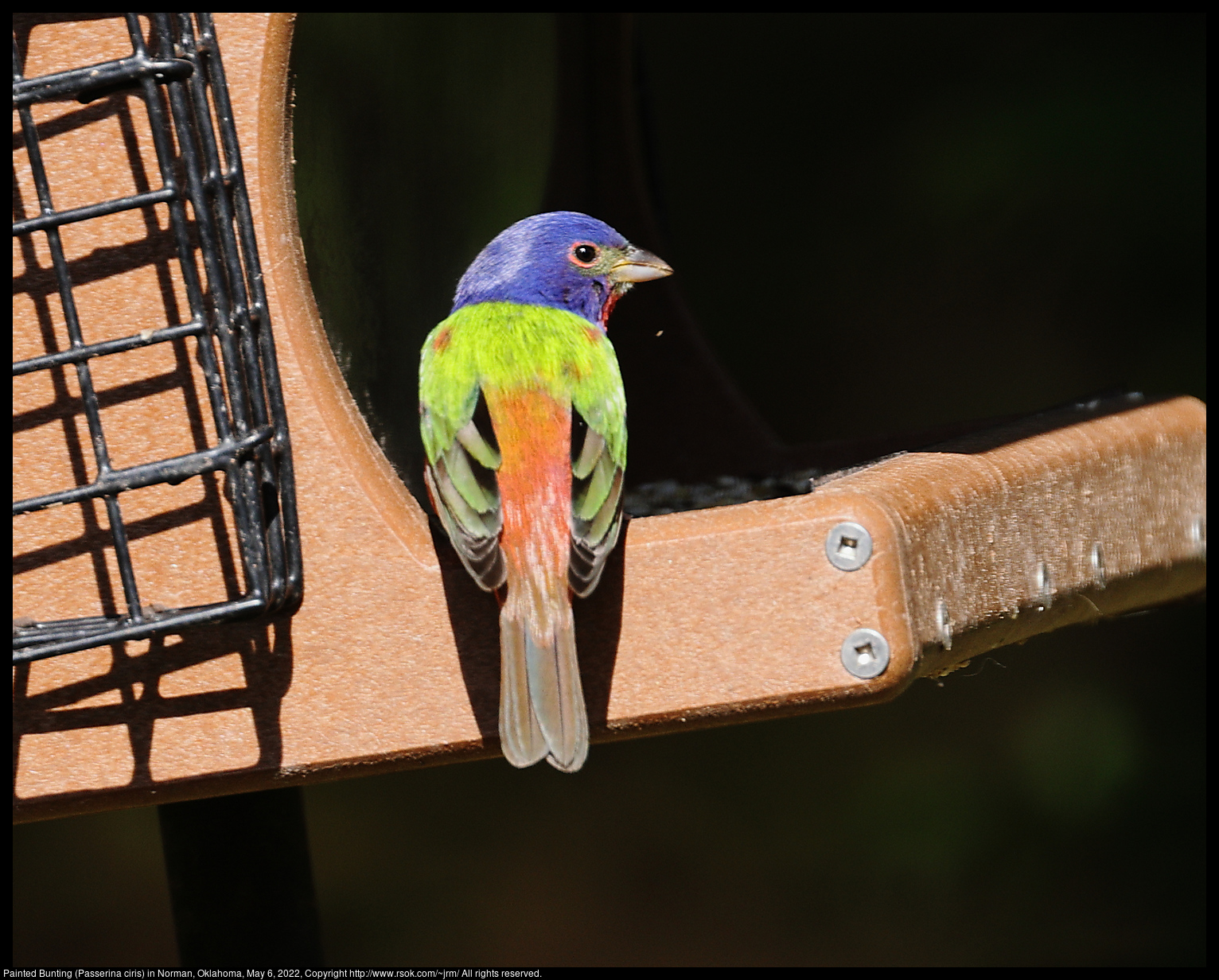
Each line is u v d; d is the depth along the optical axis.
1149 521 8.18
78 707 6.25
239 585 6.32
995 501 6.51
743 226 19.78
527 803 18.17
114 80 6.06
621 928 16.83
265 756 6.20
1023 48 19.02
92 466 6.36
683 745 18.27
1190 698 17.36
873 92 19.56
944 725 17.84
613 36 11.34
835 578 5.73
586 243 7.64
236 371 6.11
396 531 6.19
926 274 19.36
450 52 9.51
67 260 6.37
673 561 5.88
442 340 6.52
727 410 10.98
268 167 6.34
